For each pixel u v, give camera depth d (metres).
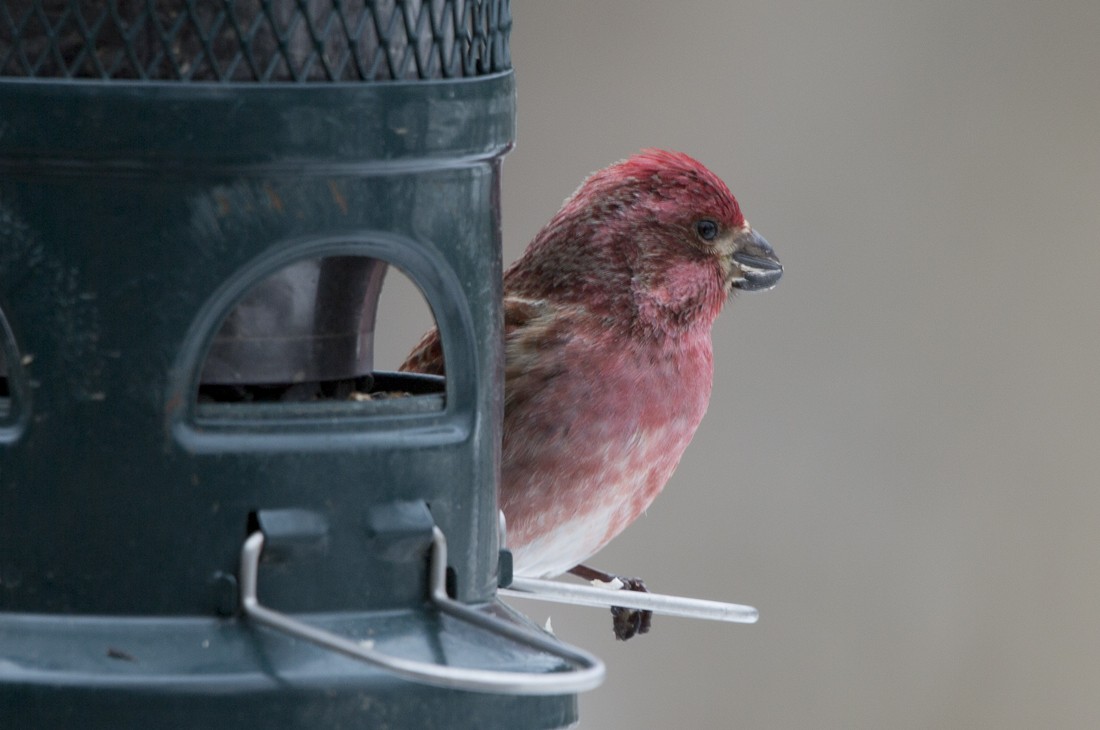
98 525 6.35
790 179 17.00
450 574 6.72
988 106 17.28
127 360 6.34
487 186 6.96
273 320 7.01
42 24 6.36
